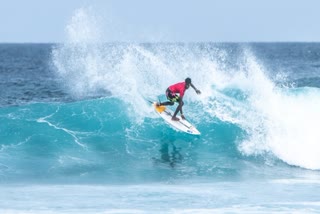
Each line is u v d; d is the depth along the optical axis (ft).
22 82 529.04
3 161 174.60
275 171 175.11
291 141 191.01
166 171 173.17
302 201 135.44
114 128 205.46
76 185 153.38
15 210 124.98
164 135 203.31
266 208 128.06
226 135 201.87
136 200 135.64
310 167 179.32
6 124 199.21
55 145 190.60
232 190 148.36
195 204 131.75
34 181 157.28
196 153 193.77
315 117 201.36
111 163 179.73
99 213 123.03
